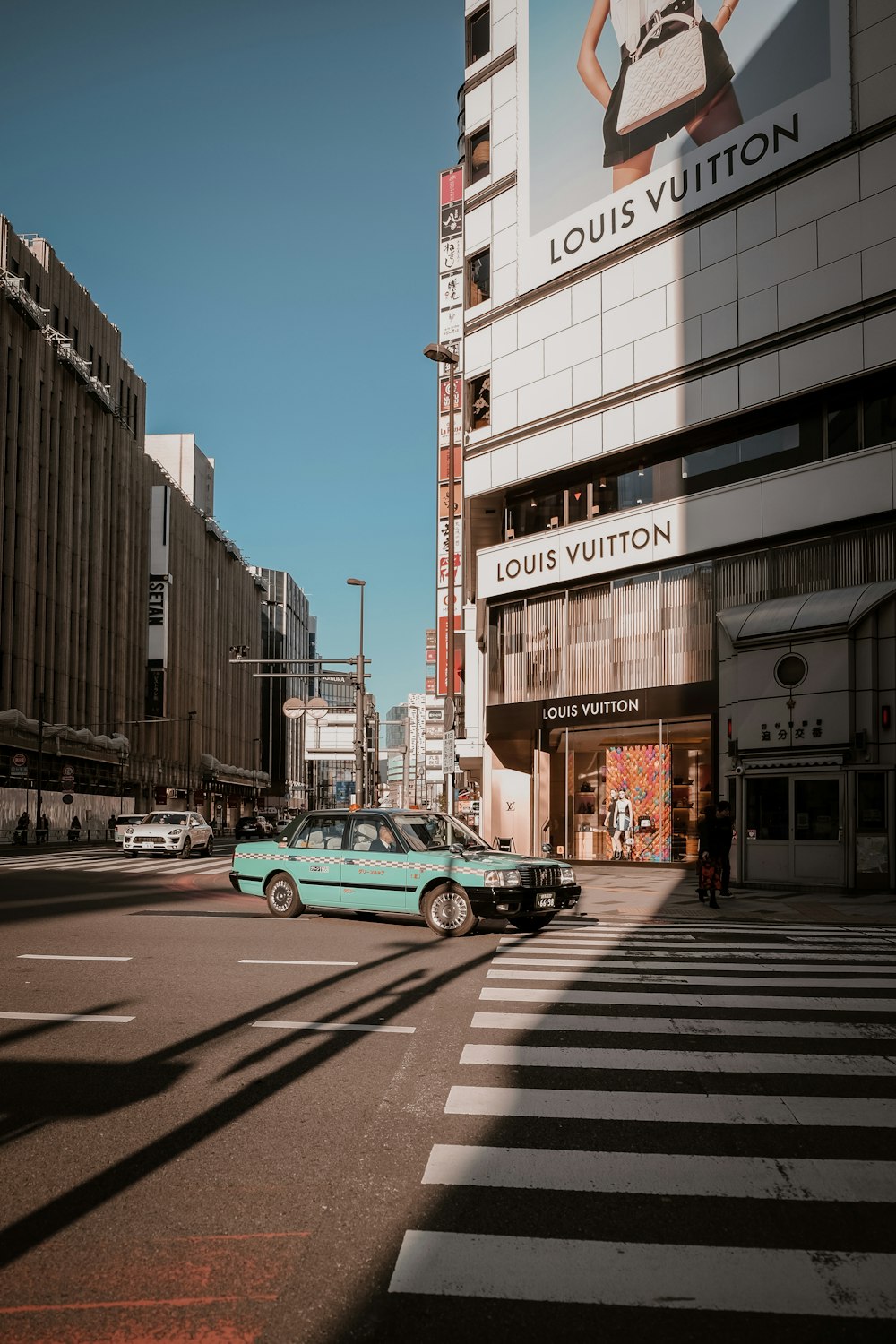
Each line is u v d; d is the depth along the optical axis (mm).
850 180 21766
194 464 103938
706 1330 3125
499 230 30766
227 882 23031
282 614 144000
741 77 24219
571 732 28172
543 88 29797
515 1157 4648
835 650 19953
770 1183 4355
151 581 76562
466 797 47500
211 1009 7848
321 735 55312
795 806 20219
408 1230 3828
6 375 51844
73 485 60969
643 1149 4777
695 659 24547
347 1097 5562
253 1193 4191
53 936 12102
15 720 50594
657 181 26031
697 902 17594
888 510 20656
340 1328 3111
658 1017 7676
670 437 25344
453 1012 7766
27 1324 3119
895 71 21125
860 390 21719
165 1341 3027
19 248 55500
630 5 27344
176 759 82500
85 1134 4934
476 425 31547
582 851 27500
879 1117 5281
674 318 25312
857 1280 3457
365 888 13398
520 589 29234
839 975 9672
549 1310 3234
